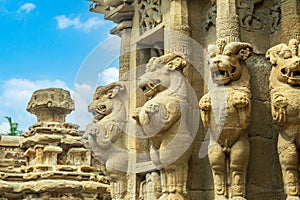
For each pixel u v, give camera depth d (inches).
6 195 575.5
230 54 303.9
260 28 333.1
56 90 660.7
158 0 373.1
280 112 287.4
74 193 575.8
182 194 320.5
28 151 625.6
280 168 314.8
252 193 307.1
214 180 305.0
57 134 626.2
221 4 324.5
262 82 323.0
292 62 287.4
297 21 316.8
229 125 298.7
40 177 580.7
